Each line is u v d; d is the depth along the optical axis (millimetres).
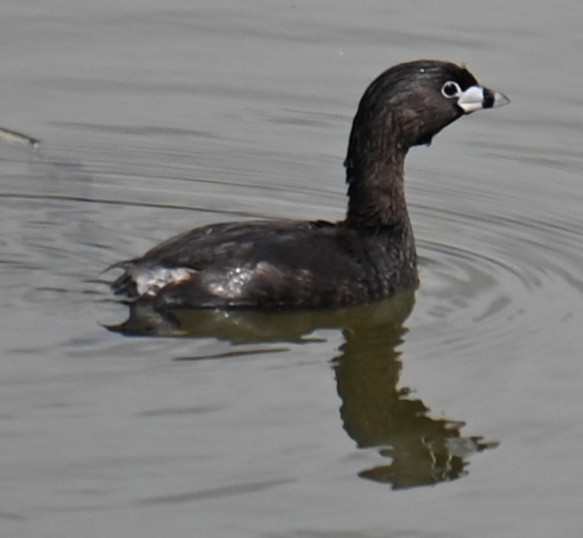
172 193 17625
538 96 19469
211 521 11250
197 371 13289
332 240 15039
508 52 20203
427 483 12016
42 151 18359
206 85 19844
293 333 14258
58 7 21297
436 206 17625
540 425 12836
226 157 18516
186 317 14258
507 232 16953
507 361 13820
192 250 14508
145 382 13031
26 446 12000
